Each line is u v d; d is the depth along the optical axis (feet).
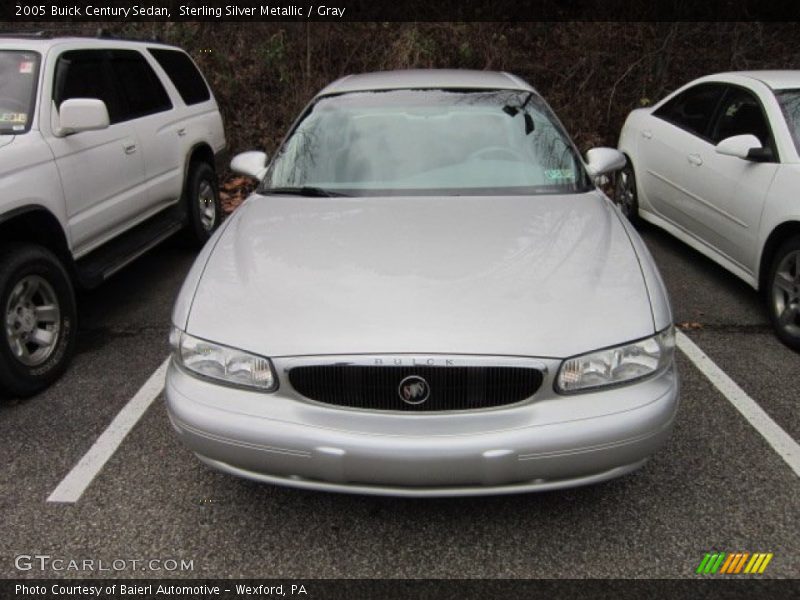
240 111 30.60
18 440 10.94
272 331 8.09
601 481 8.06
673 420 8.23
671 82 31.12
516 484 7.87
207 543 8.73
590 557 8.37
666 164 18.67
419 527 8.93
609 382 7.89
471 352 7.65
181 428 8.29
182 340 8.43
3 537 8.86
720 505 9.20
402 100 13.11
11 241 12.21
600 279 8.72
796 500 9.27
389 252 9.36
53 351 12.70
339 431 7.78
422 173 11.76
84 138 14.07
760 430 10.91
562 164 12.03
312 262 9.21
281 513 9.23
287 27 30.37
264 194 11.93
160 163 17.54
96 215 14.42
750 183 14.78
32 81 13.51
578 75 30.89
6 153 11.97
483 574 8.16
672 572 8.13
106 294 17.39
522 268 8.91
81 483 9.89
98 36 16.67
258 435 7.89
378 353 7.70
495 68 30.81
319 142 12.47
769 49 30.73
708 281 17.61
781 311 13.92
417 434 7.69
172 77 19.39
